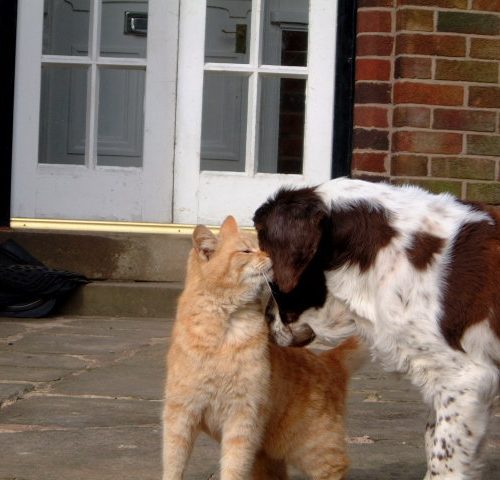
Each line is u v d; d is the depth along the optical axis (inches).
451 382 154.4
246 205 354.0
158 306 331.9
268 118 357.1
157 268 342.0
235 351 157.6
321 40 351.6
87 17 356.5
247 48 358.9
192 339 158.7
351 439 192.4
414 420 207.3
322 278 164.4
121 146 361.7
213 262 160.7
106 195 353.7
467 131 330.3
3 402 212.7
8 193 351.6
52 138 359.3
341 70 349.7
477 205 165.2
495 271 154.3
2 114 351.3
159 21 353.1
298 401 162.4
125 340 288.8
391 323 156.5
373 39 334.0
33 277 324.5
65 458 174.6
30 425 195.6
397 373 161.3
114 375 242.7
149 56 353.7
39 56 352.2
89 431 192.1
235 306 159.0
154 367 253.0
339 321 165.8
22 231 344.8
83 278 335.6
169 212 354.6
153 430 193.6
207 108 359.6
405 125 329.4
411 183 329.4
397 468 175.3
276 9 354.3
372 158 336.2
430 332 154.3
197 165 354.3
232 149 360.8
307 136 353.7
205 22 354.3
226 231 165.6
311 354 169.0
